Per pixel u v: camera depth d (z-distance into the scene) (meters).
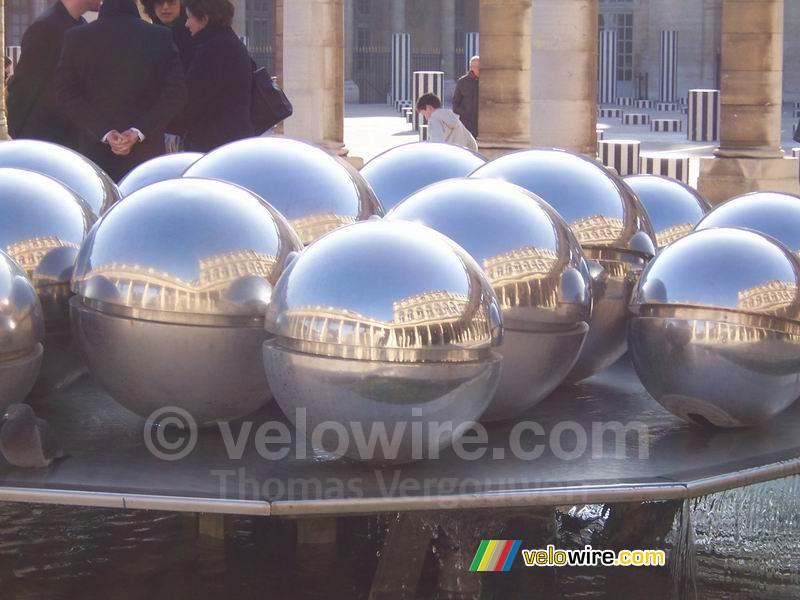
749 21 17.98
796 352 4.45
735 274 4.44
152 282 4.14
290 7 18.06
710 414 4.56
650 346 4.57
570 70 13.84
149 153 8.47
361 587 4.39
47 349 4.72
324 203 4.91
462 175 5.59
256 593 4.33
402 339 3.79
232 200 4.28
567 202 5.04
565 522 4.95
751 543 4.79
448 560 4.27
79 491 3.80
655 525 4.67
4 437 4.05
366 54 64.06
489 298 3.96
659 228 5.98
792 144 34.97
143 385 4.27
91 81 8.25
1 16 13.35
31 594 4.35
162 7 10.45
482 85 18.23
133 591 4.35
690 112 36.53
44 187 4.76
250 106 10.24
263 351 4.00
